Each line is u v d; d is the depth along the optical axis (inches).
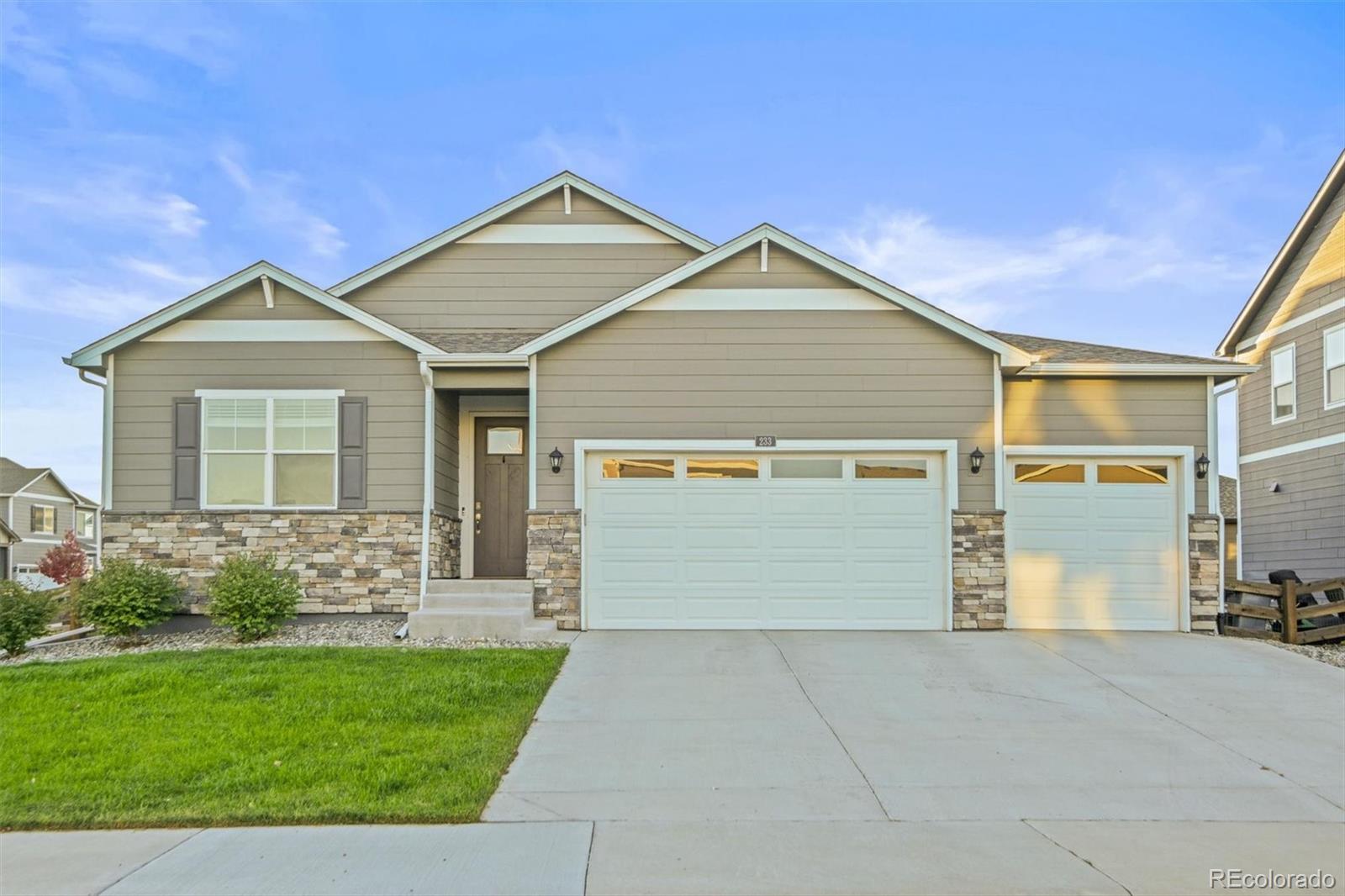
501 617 411.5
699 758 254.1
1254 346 730.2
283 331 464.8
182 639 422.6
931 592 443.8
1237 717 302.0
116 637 419.8
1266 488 710.5
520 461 516.4
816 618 442.6
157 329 460.1
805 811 215.0
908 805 220.2
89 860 183.2
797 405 447.5
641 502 447.2
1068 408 460.1
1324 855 192.1
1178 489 457.4
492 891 168.7
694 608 442.3
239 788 222.5
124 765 239.0
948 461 445.4
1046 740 275.3
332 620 451.5
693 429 446.6
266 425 461.4
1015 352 442.3
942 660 375.6
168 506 456.1
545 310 556.1
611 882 173.2
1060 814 216.2
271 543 456.8
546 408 447.5
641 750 261.0
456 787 222.7
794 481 448.1
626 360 449.4
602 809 215.0
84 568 1234.0
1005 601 443.5
